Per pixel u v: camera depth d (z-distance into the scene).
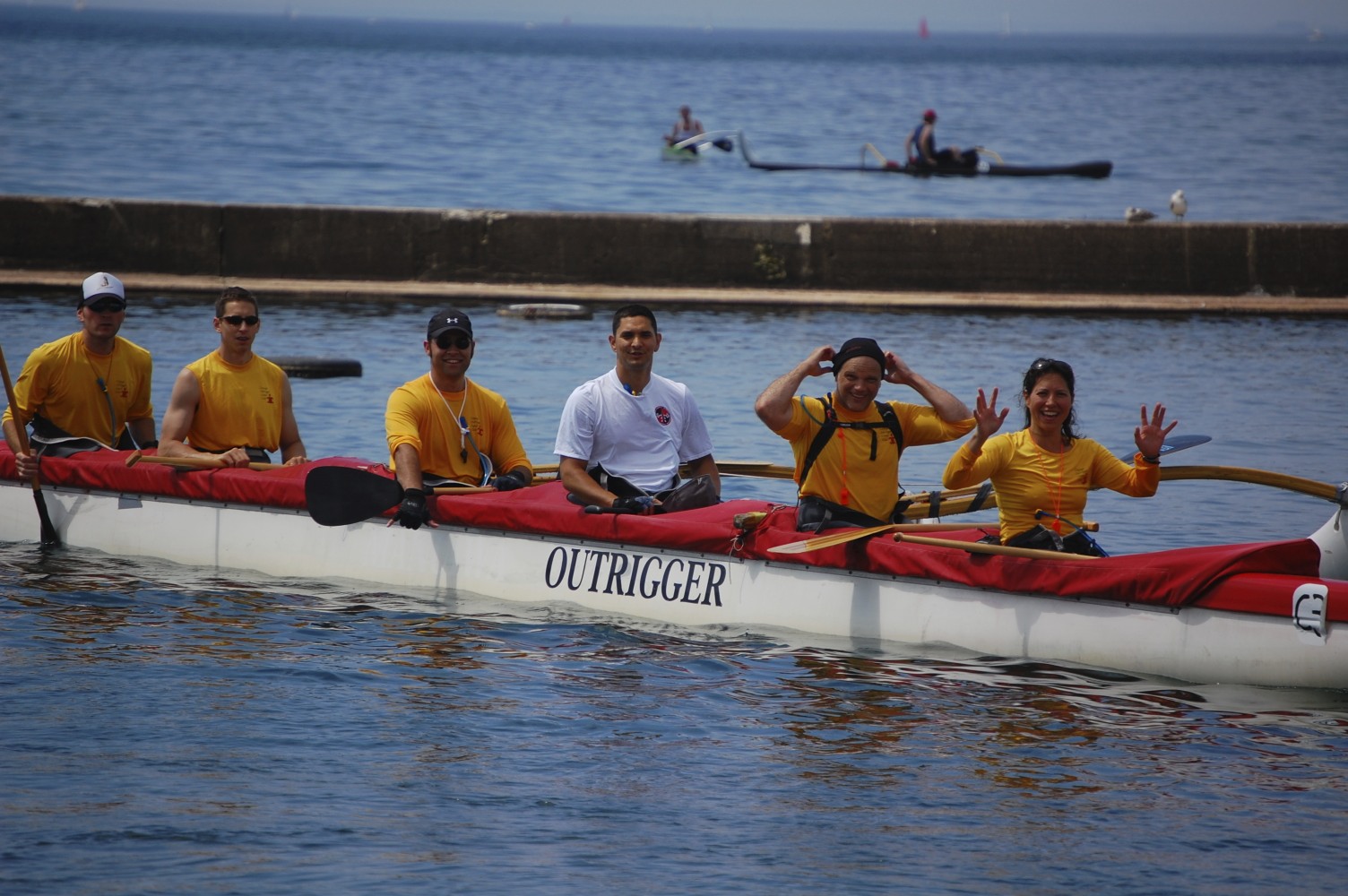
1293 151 172.00
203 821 18.62
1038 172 136.38
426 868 17.55
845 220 75.00
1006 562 25.80
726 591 27.92
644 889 17.14
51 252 73.88
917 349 60.31
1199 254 74.81
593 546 28.88
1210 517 35.78
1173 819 19.22
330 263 74.50
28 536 33.84
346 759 20.73
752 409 47.31
